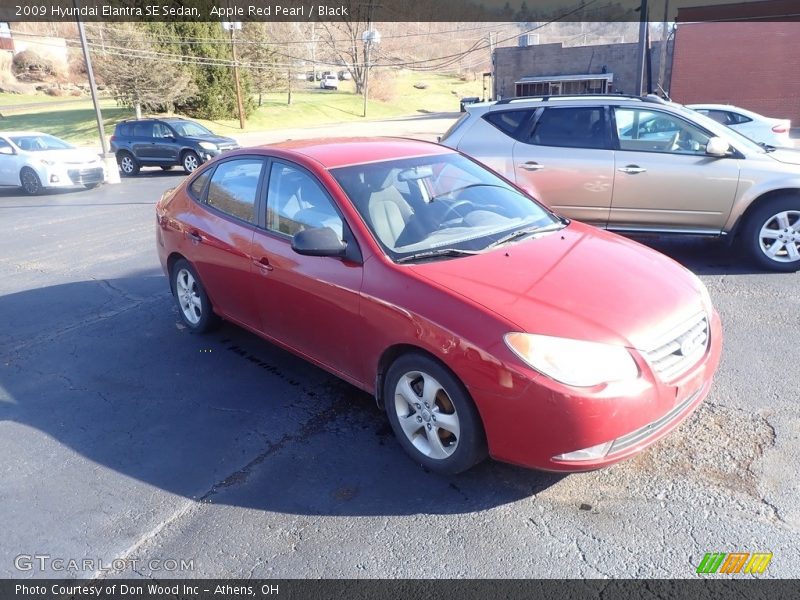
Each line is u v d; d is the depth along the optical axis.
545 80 41.84
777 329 4.75
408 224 3.58
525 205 4.16
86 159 15.79
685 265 6.56
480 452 3.00
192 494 3.15
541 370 2.68
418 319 3.00
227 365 4.64
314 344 3.82
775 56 29.09
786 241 6.09
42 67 71.62
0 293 6.78
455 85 96.12
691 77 30.50
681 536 2.70
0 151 15.59
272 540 2.81
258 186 4.21
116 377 4.52
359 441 3.56
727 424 3.50
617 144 6.42
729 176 6.01
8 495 3.21
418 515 2.93
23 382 4.52
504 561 2.62
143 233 9.84
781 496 2.90
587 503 2.95
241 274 4.25
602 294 3.01
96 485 3.26
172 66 41.00
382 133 39.25
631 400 2.70
